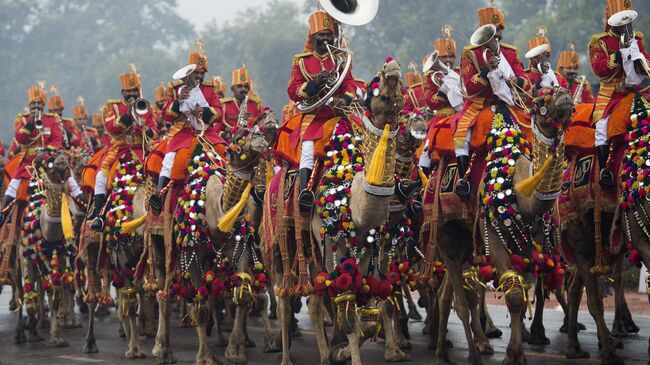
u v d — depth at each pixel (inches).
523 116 750.5
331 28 754.8
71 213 1061.1
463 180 743.1
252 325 1098.7
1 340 1037.2
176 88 864.9
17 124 1113.4
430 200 799.7
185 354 896.9
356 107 741.3
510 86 751.7
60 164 938.7
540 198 680.4
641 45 762.2
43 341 1011.9
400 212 716.0
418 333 1011.3
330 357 768.9
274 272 826.8
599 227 745.6
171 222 811.4
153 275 837.2
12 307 1309.1
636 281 1416.1
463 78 772.0
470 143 751.7
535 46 930.7
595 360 800.9
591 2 2987.2
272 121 827.4
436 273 804.0
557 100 659.4
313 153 726.5
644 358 808.9
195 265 789.9
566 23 3061.0
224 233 777.6
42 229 968.9
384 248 704.4
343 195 677.3
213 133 864.3
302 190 714.8
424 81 954.7
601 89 757.9
